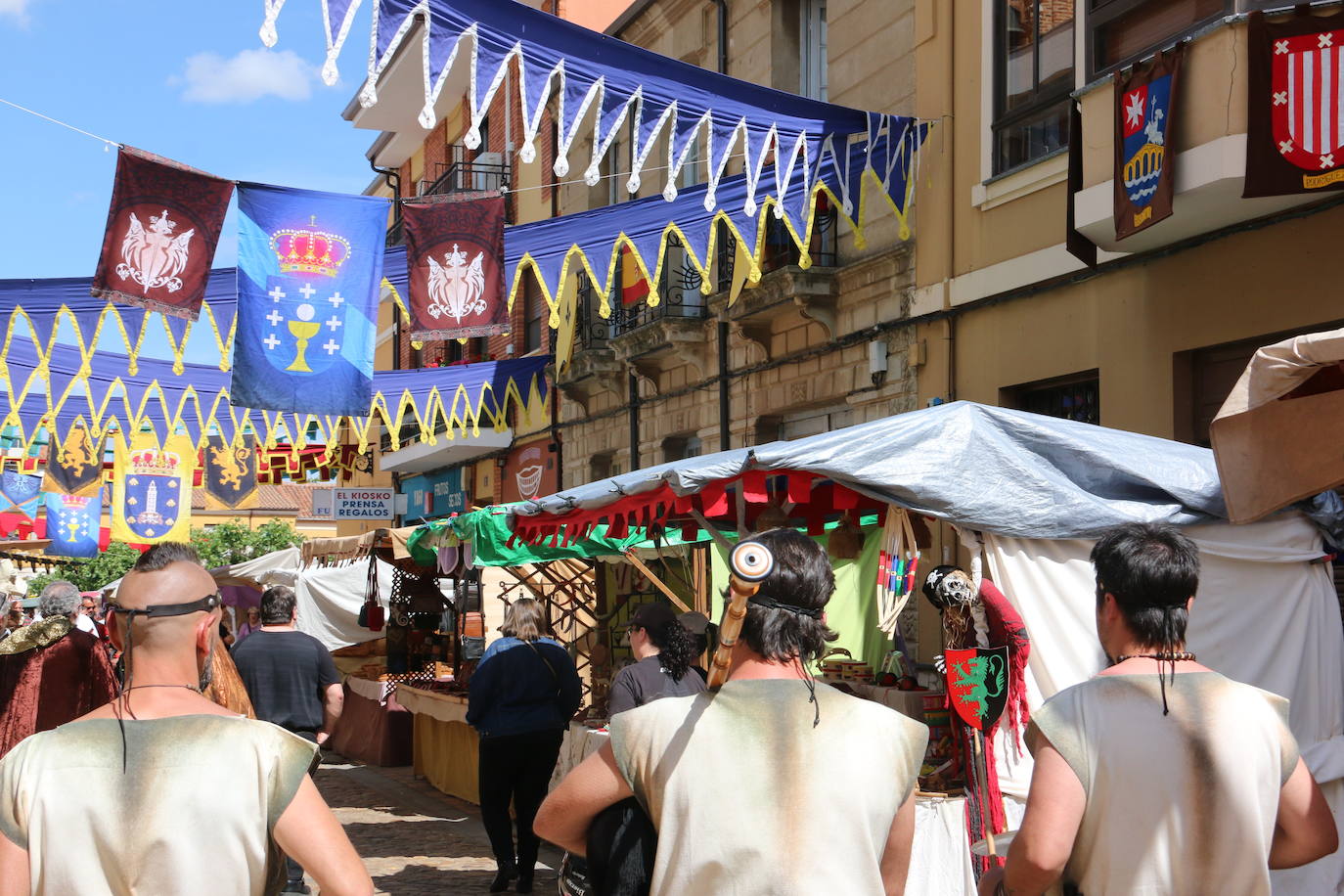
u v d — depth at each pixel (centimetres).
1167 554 265
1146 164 813
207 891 224
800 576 243
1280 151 737
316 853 232
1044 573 553
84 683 500
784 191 970
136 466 1783
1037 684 546
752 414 1480
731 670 244
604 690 984
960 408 575
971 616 531
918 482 538
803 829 224
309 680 748
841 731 233
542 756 752
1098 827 251
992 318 1098
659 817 233
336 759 1451
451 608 1327
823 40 1422
